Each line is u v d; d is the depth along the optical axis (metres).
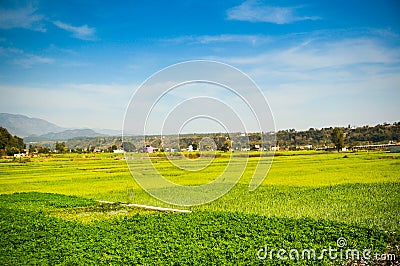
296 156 62.31
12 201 25.12
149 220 17.16
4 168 52.97
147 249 12.34
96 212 21.47
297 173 38.91
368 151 68.56
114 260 11.34
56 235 14.66
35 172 47.38
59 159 70.81
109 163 60.84
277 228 14.68
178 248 12.36
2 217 18.38
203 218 17.20
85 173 45.56
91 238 14.00
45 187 34.47
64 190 32.19
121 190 31.11
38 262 11.37
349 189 26.98
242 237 13.73
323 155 62.62
